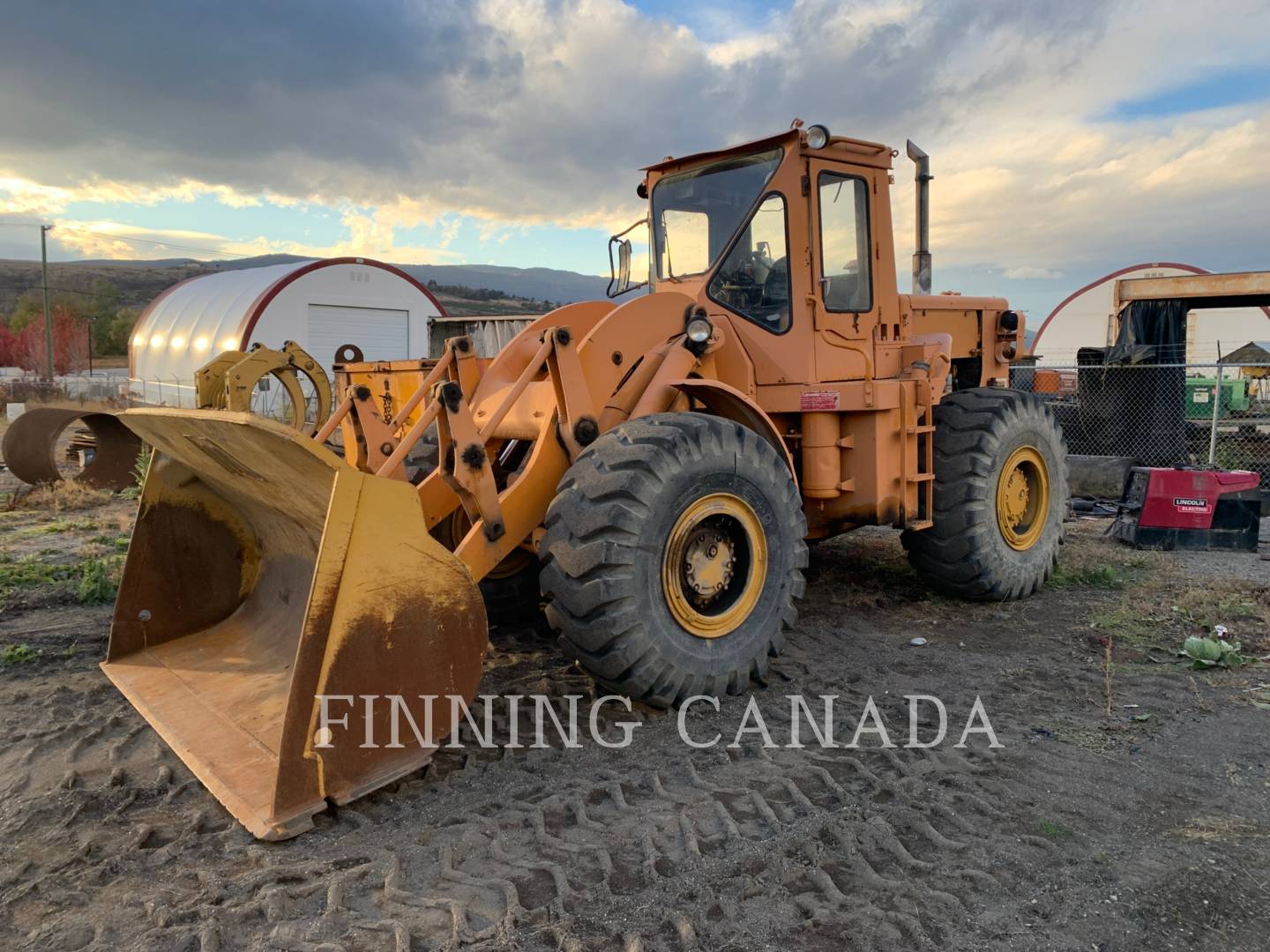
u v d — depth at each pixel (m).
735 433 3.83
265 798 2.81
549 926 2.30
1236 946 2.28
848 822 2.84
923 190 6.86
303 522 3.52
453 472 3.48
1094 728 3.62
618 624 3.40
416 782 3.11
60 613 5.21
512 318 8.94
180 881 2.52
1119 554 6.67
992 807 2.96
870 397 4.72
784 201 4.66
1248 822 2.88
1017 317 7.20
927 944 2.28
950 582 5.48
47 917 2.36
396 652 2.90
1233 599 5.26
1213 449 9.63
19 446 9.71
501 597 4.82
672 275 5.20
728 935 2.30
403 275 23.95
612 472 3.48
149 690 3.62
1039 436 5.71
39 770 3.21
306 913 2.38
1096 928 2.35
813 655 4.55
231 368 8.75
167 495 4.05
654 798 3.03
